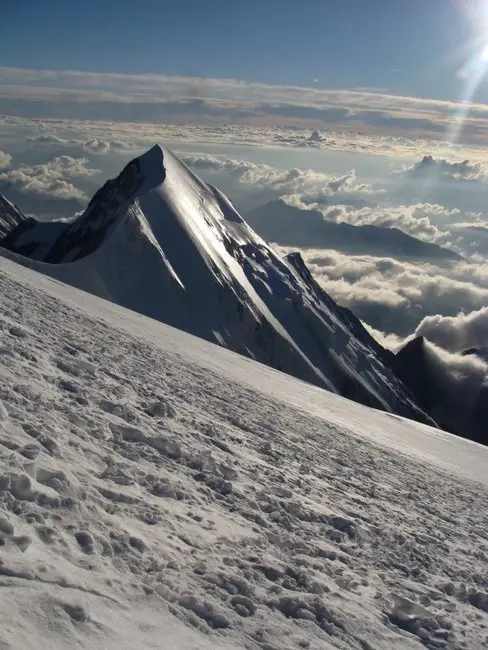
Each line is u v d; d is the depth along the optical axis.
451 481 26.66
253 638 6.10
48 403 10.39
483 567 12.65
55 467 7.81
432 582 10.25
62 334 19.64
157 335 38.91
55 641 4.61
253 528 9.27
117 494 7.97
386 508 14.84
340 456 20.98
